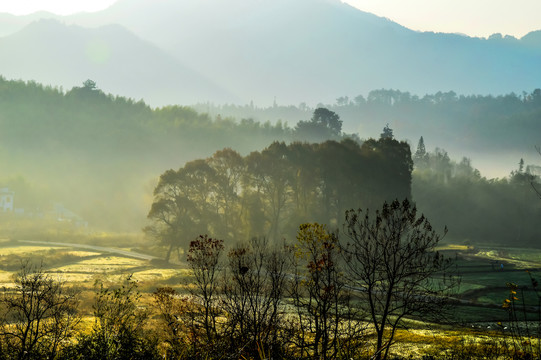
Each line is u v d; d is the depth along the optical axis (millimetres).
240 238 87688
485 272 83688
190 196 93500
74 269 73188
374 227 18500
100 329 13258
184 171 92562
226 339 14375
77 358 12086
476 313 45469
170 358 12586
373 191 94250
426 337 26156
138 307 23844
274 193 95688
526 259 111312
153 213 90750
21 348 12312
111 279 60906
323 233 17172
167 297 19938
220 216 95750
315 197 97000
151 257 96188
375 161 97125
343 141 105375
